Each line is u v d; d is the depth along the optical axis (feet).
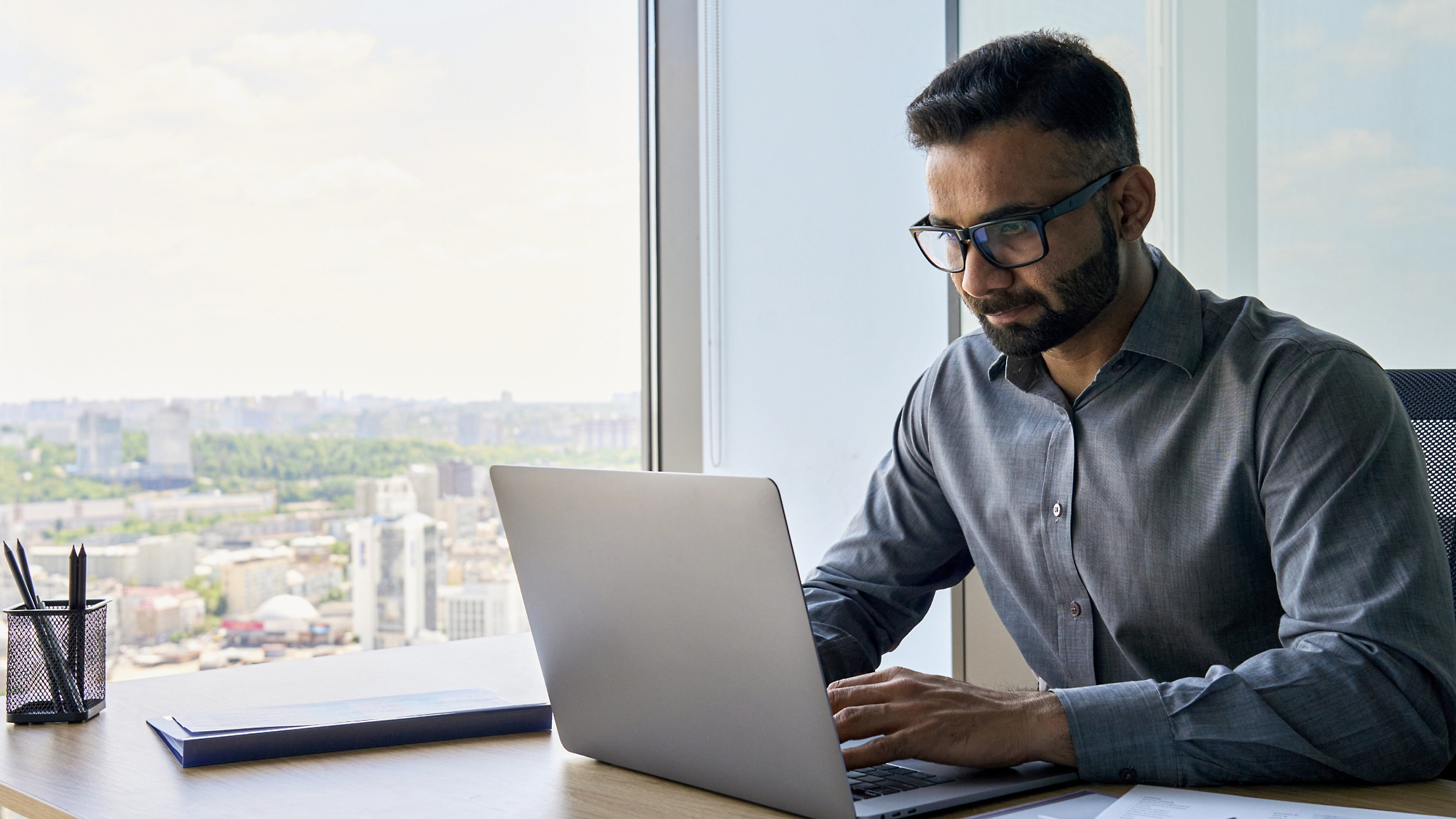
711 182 9.65
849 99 8.95
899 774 2.90
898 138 8.68
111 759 3.14
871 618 4.30
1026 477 4.20
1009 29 7.83
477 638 4.81
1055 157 3.48
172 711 3.61
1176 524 3.80
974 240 3.56
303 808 2.72
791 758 2.58
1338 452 3.35
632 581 2.82
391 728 3.28
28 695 3.50
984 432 4.37
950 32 8.17
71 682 3.51
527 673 4.11
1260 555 3.70
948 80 3.65
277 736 3.15
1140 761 2.84
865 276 8.92
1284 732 2.83
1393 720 2.86
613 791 2.83
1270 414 3.56
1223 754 2.83
